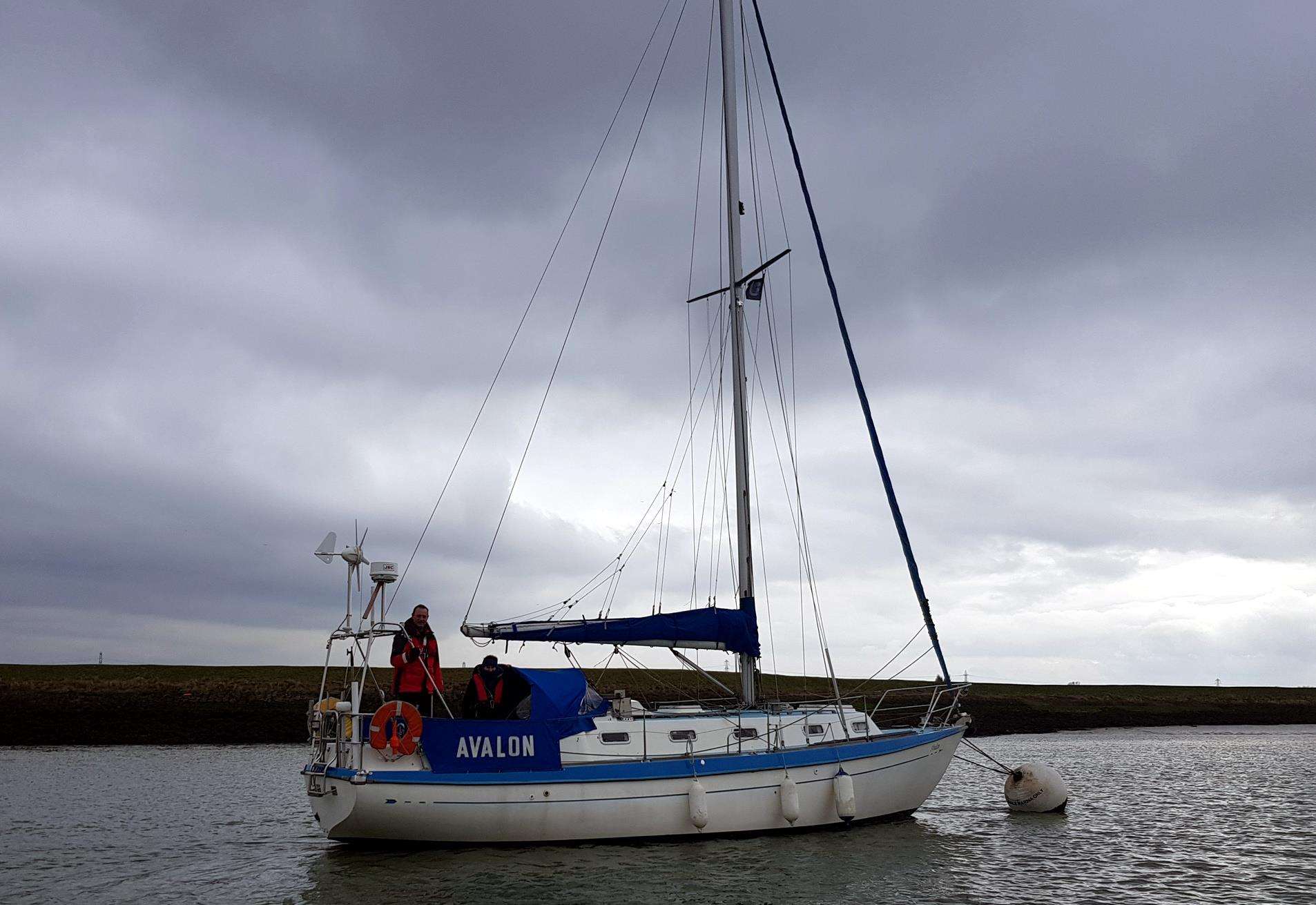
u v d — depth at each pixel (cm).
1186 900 1457
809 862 1584
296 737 4372
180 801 2431
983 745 4759
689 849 1617
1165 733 5834
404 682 1620
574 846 1595
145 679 5128
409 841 1569
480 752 1559
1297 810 2411
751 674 1875
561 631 1691
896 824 1931
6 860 1684
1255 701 7675
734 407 1956
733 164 2053
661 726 1689
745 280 2002
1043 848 1820
